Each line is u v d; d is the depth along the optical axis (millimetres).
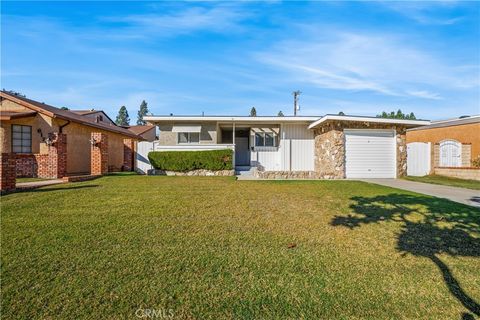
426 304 2936
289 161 20812
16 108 17703
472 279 3453
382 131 16453
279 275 3500
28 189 10117
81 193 9219
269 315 2717
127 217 6094
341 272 3607
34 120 17516
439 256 4133
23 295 2953
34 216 6105
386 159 16438
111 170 23641
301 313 2756
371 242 4695
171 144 20500
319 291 3148
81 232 5000
